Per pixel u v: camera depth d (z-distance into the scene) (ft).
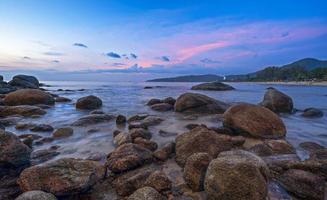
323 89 175.11
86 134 33.12
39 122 40.83
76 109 56.39
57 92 113.80
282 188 17.33
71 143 29.09
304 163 19.49
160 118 41.24
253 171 15.02
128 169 20.25
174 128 36.11
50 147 27.37
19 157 21.22
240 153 17.98
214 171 15.67
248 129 31.17
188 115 47.42
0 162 20.10
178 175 19.89
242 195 14.43
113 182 18.76
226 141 24.20
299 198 16.61
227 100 80.64
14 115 45.34
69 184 16.72
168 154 23.62
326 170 18.85
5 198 16.99
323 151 23.09
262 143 26.08
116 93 110.11
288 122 43.78
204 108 49.83
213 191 15.16
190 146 22.75
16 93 58.80
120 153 21.74
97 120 40.22
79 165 18.75
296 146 28.55
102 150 26.58
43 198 14.51
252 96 97.19
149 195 15.15
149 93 111.24
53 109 56.29
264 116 32.35
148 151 23.17
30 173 17.31
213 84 144.97
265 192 14.83
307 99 92.07
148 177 17.81
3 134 21.42
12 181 19.26
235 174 14.93
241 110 33.19
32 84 122.52
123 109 56.90
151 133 32.32
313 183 16.79
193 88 146.72
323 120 45.68
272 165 20.01
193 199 16.28
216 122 40.91
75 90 131.23
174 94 104.88
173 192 17.13
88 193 17.49
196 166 17.88
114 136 31.37
